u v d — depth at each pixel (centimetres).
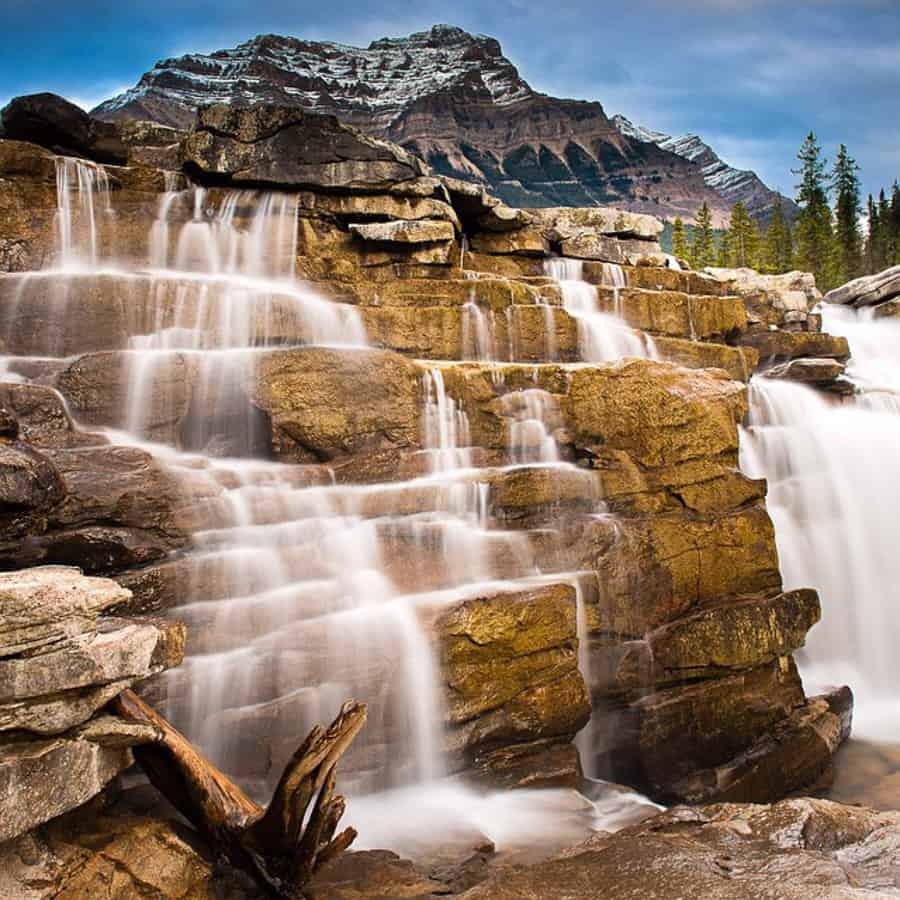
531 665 1198
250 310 1555
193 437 1360
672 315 2091
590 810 1127
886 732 1591
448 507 1328
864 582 1905
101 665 715
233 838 805
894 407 2334
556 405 1516
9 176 1661
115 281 1481
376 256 1923
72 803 698
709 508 1496
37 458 942
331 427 1369
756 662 1433
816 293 3403
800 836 955
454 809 1098
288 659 1060
